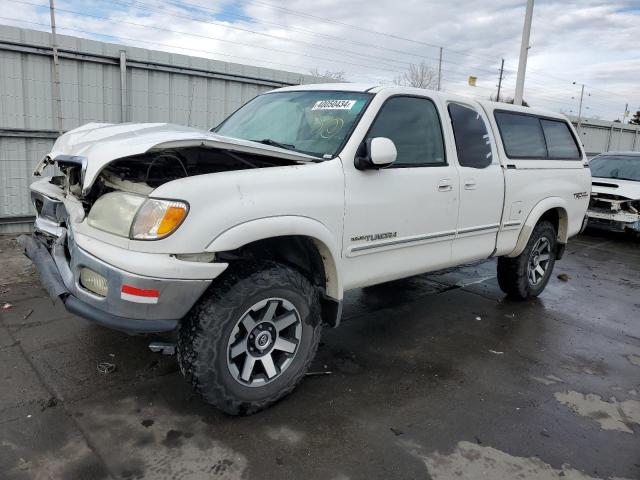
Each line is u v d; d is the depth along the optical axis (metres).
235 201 2.83
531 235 5.41
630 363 4.34
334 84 4.23
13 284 5.14
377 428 3.10
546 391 3.72
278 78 9.40
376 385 3.63
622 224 9.78
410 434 3.06
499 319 5.18
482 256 4.82
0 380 3.36
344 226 3.41
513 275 5.50
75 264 2.92
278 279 3.05
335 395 3.46
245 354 3.05
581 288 6.67
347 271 3.56
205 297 2.91
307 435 2.98
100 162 2.72
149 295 2.66
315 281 3.54
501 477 2.73
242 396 3.03
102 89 7.64
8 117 6.98
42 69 7.11
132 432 2.90
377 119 3.73
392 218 3.74
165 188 2.70
